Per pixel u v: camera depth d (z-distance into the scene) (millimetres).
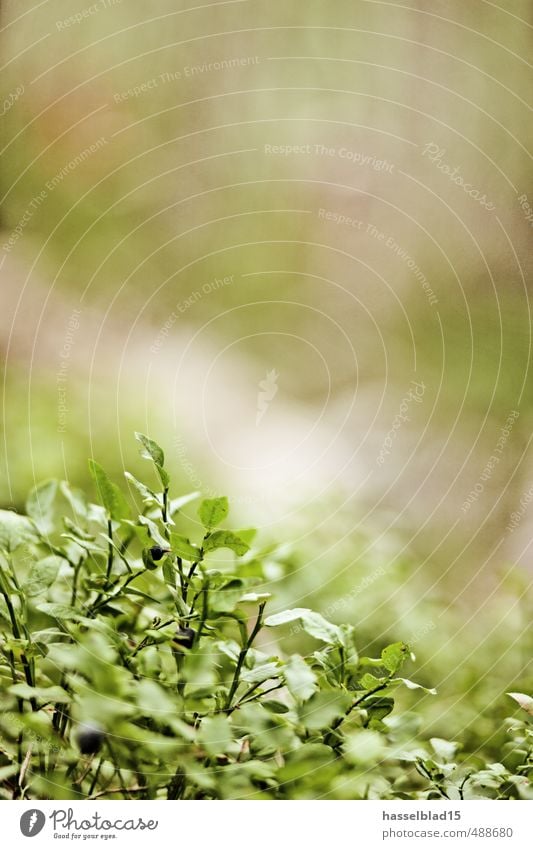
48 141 2447
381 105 2631
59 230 2346
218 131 2672
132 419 1565
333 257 2555
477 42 2557
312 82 2674
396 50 2621
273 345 2330
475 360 2156
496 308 2277
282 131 2680
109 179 2510
